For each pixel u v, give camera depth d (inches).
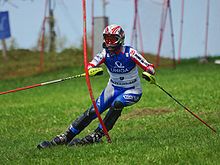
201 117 1326.3
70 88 2386.8
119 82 968.9
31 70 3125.0
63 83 2647.6
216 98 1659.7
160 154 821.2
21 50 3462.1
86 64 932.0
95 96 2025.1
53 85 2583.7
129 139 1019.3
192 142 903.1
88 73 937.5
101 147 911.7
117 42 930.7
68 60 3275.1
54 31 3201.3
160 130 1157.1
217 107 1485.0
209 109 1466.5
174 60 3075.8
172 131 1104.8
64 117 1501.0
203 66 3174.2
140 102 1685.5
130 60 946.1
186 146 863.7
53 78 2874.0
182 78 2455.7
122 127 1267.2
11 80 2928.2
